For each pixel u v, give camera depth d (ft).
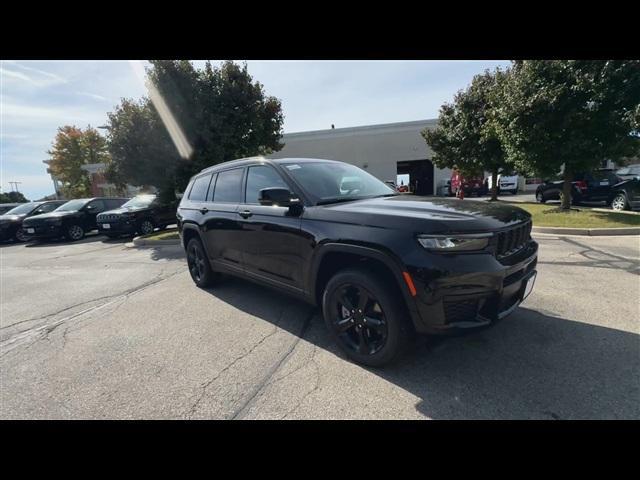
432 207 8.96
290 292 11.06
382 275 8.43
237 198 13.44
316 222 9.62
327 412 7.30
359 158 87.81
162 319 13.29
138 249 31.99
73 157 122.93
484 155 47.78
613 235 23.03
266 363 9.43
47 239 44.70
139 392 8.49
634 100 25.53
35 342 12.02
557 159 29.04
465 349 9.34
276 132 41.22
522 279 8.44
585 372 8.07
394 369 8.65
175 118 33.60
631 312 11.10
